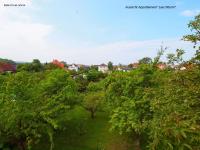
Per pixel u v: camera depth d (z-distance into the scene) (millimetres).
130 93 22641
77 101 28125
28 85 22594
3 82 24438
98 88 36969
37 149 24781
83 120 32219
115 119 21875
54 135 27734
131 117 20250
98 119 33406
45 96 23938
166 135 8453
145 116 19781
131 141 26078
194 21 10602
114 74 25250
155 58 23375
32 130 20875
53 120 21141
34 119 21219
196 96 9680
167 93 10469
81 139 27500
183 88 10133
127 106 21438
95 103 32656
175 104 9664
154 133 9383
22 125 20844
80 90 45219
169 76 11617
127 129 20562
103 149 25031
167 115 9258
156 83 20469
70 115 29625
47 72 31453
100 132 29203
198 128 8070
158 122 9328
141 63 24078
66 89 24984
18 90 21641
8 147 22516
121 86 23547
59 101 23812
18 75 23172
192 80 10484
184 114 8984
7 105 20672
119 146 25812
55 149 25156
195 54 10719
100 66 124562
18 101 20750
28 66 67625
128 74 24422
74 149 25344
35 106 21828
